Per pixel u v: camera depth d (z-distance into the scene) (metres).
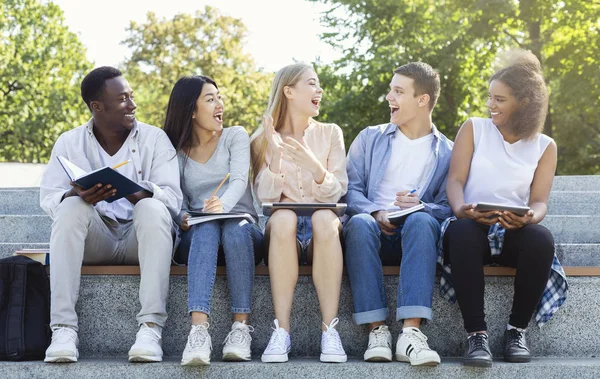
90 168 3.50
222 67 27.80
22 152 24.44
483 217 3.12
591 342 3.33
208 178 3.59
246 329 3.15
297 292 3.34
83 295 3.32
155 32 27.92
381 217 3.45
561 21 18.61
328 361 3.05
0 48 24.19
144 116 28.08
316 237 3.17
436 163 3.66
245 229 3.22
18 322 3.14
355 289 3.20
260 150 3.66
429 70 3.70
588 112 18.20
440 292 3.33
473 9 18.30
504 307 3.35
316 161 3.38
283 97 3.64
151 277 3.13
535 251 3.12
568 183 6.53
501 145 3.50
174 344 3.32
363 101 19.42
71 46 25.92
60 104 24.67
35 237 4.89
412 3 19.67
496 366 3.04
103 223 3.31
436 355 2.98
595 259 4.09
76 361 3.06
